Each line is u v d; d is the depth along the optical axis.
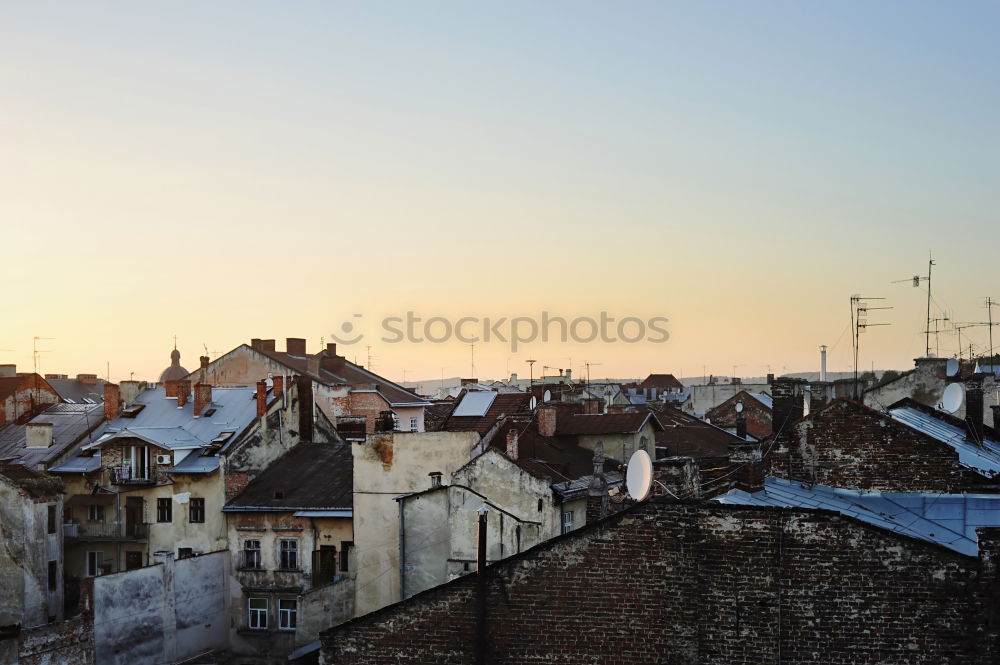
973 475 30.17
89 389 114.75
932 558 21.77
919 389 59.69
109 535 67.69
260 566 61.09
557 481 52.66
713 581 22.67
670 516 23.12
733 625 22.44
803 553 22.25
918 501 30.30
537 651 23.75
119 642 50.28
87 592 48.44
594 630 23.44
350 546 59.62
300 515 60.06
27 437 73.62
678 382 184.00
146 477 68.06
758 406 102.75
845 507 29.61
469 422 88.12
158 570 54.12
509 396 91.12
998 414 50.28
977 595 21.52
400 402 100.25
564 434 64.00
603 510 34.44
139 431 69.25
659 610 23.06
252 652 59.72
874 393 60.53
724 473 33.19
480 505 50.56
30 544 60.19
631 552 23.33
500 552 49.94
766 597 22.33
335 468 64.69
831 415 31.44
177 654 55.25
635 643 23.14
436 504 51.69
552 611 23.73
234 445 65.94
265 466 66.31
